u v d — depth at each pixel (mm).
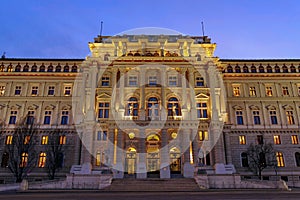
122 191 32844
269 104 55688
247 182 38188
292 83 57281
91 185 38031
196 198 21766
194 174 41875
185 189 35062
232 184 38469
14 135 47312
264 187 37094
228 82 57094
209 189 35625
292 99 55812
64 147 51250
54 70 57125
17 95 55125
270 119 54750
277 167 50875
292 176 50375
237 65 58250
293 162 51500
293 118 54844
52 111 54438
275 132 53594
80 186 38000
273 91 56875
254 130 53344
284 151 52219
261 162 47938
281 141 53031
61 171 49875
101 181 37344
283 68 58188
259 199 20297
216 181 38625
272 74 57438
